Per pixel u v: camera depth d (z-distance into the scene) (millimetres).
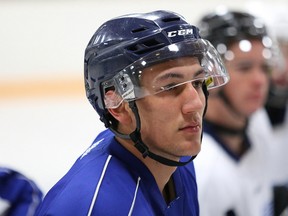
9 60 10141
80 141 7848
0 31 10555
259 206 3797
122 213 1912
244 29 3660
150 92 1956
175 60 1958
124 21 2062
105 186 1938
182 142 1973
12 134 7992
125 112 2037
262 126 3924
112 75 2029
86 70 2164
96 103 2143
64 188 1976
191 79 1976
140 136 2006
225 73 2145
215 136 3607
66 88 9469
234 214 3576
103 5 11219
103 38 2074
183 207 2270
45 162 7223
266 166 3920
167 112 1964
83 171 2006
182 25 2025
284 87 4883
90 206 1876
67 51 10422
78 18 10922
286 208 3912
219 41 3652
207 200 3418
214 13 3807
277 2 9250
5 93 9273
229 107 3611
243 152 3723
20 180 3035
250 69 3629
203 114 2109
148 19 2021
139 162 2064
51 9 11000
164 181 2141
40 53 10312
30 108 8742
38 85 9547
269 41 3701
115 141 2100
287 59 4836
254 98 3631
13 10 10898
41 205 2084
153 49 1967
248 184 3701
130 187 1991
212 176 3436
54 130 8117
